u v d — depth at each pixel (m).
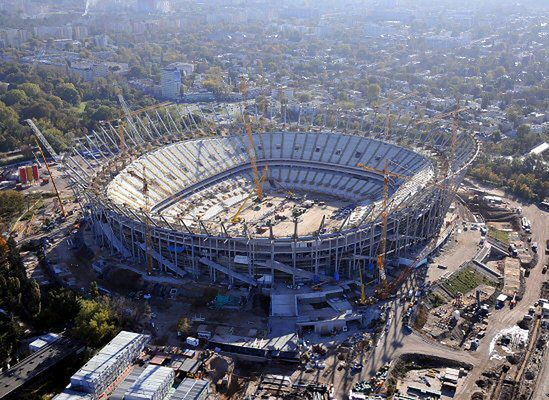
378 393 185.38
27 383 186.50
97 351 196.25
